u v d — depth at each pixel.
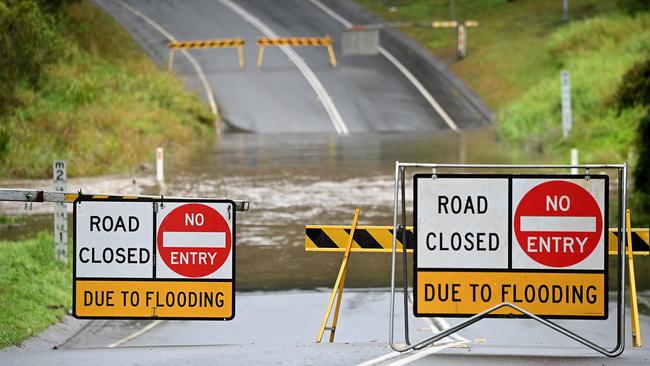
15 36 80.31
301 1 188.88
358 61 159.88
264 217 69.50
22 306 40.66
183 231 30.14
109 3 180.62
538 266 28.92
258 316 42.81
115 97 121.75
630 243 30.66
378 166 98.50
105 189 81.00
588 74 131.75
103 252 30.22
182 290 30.20
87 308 30.30
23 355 30.22
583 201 28.84
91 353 30.72
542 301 29.00
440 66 157.88
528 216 28.89
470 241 29.00
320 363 26.92
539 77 146.38
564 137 106.12
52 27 125.25
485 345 33.56
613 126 104.38
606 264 28.86
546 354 29.83
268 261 55.66
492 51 157.88
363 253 59.03
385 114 138.00
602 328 40.31
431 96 145.75
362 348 30.48
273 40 157.12
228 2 185.62
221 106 139.00
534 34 162.88
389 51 164.75
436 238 29.06
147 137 111.19
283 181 88.19
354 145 116.81
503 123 123.94
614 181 84.00
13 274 45.09
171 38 163.75
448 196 28.97
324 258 56.88
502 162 99.62
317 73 153.62
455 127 133.50
